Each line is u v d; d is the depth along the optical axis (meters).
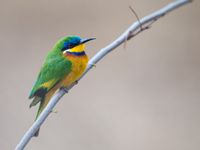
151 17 7.09
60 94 7.19
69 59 8.85
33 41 16.58
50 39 16.72
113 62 16.12
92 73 15.62
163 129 13.84
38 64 15.64
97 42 16.83
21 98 14.25
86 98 14.73
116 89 15.14
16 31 16.95
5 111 13.80
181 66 16.20
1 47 16.20
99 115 14.15
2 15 17.38
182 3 7.00
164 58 16.41
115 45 7.51
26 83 14.82
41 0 17.67
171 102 14.66
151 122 13.95
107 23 17.30
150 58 16.33
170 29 17.17
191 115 14.26
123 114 14.20
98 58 7.71
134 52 16.47
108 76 15.66
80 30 17.08
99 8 17.67
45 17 17.41
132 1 17.81
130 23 17.31
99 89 15.09
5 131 13.41
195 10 17.45
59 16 17.45
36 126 6.82
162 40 16.86
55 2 17.69
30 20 17.33
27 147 13.13
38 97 8.73
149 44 16.72
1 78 14.94
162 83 15.49
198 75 15.84
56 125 13.77
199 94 14.95
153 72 15.88
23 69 15.35
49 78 8.85
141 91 15.08
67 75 8.87
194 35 17.02
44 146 13.24
